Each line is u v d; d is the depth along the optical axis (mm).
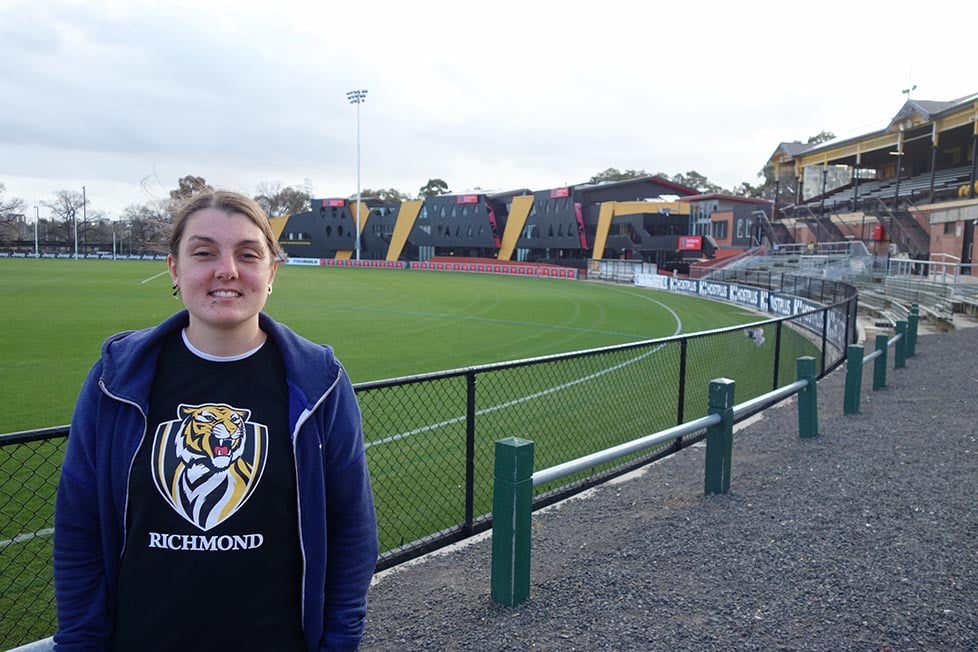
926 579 3975
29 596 4277
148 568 1629
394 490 6316
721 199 53219
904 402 9156
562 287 44062
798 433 7480
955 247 30406
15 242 101062
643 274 47844
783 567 4152
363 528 1896
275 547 1676
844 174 51594
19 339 16484
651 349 15273
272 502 1656
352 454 1846
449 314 25047
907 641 3318
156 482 1618
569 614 3586
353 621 1887
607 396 10320
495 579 3688
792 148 50438
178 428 1646
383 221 81812
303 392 1729
